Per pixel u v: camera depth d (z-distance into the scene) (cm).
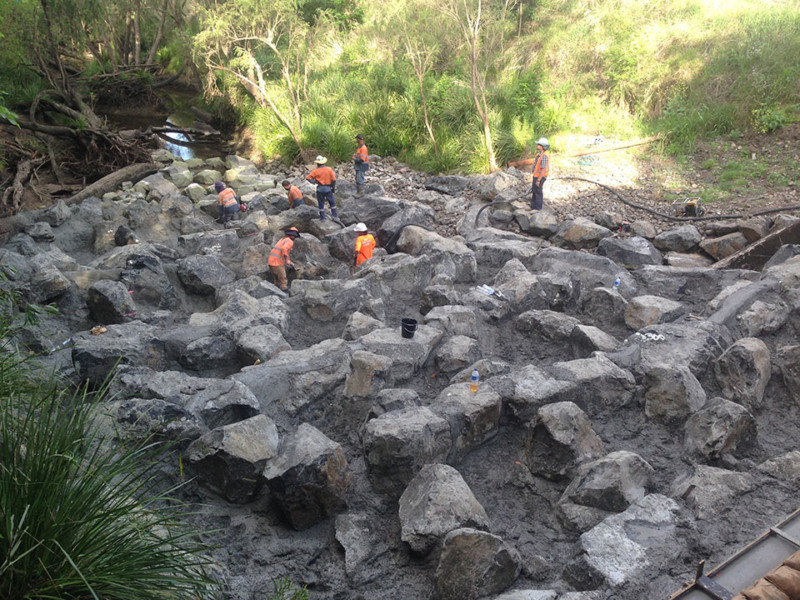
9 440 411
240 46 2119
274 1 1838
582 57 1833
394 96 1911
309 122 1870
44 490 384
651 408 727
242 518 627
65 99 2055
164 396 714
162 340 840
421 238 1249
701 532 544
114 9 2339
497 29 1969
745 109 1534
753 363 748
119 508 403
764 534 509
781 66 1550
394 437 632
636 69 1717
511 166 1552
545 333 909
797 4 1759
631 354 792
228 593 530
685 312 930
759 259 1086
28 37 1950
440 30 2059
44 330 880
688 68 1652
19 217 1306
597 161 1548
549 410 668
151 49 2561
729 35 1686
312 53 2222
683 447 680
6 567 341
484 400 700
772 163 1416
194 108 2459
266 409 741
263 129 1956
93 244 1280
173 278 1098
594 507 605
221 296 1034
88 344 791
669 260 1168
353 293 983
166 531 504
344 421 753
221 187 1396
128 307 942
